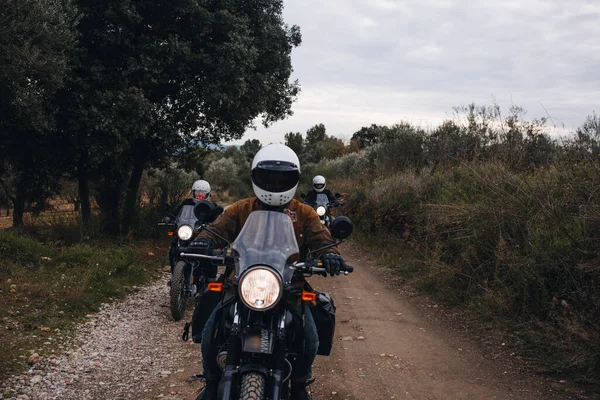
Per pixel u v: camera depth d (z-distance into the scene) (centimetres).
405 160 1912
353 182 2252
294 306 302
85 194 1445
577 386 485
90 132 1223
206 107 1419
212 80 1337
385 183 1591
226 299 302
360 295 884
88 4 1245
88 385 483
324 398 467
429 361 563
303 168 4122
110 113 1205
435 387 492
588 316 554
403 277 1004
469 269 818
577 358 511
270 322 292
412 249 1161
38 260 931
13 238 963
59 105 1216
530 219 733
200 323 333
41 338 604
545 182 775
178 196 1720
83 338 620
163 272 1105
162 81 1298
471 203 917
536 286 642
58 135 1269
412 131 2003
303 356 325
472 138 1505
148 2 1283
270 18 1525
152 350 595
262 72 1558
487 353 584
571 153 823
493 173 927
